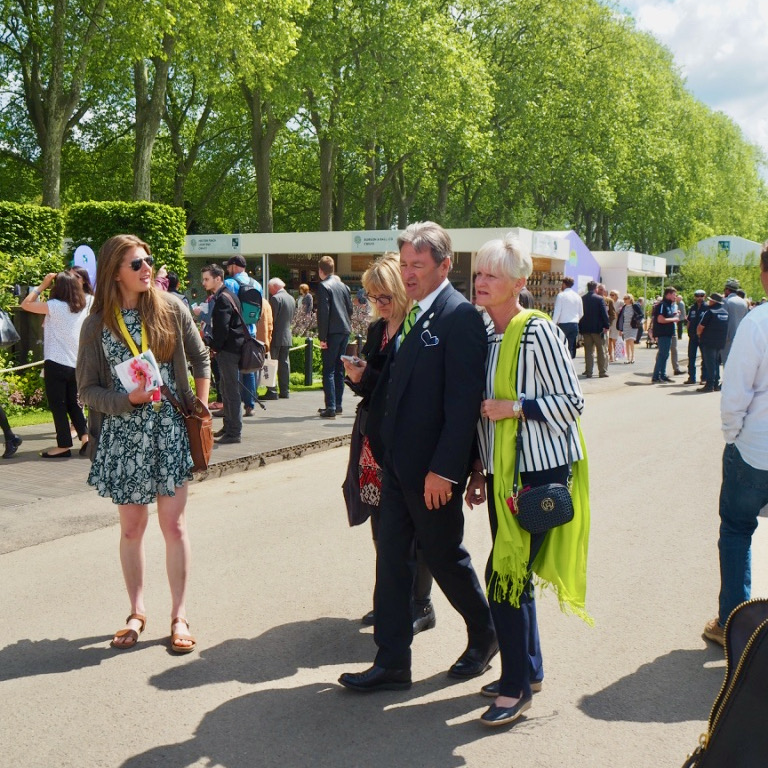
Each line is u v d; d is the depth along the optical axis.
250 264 28.80
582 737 3.09
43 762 2.92
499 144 35.41
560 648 3.88
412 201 37.31
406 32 26.88
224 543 5.46
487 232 21.81
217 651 3.85
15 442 7.75
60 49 20.70
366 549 5.35
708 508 6.43
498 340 3.24
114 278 3.76
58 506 6.16
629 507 6.44
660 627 4.12
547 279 24.33
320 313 10.25
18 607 4.36
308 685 3.52
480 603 3.56
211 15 19.95
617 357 20.62
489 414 3.14
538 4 34.25
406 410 3.30
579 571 3.19
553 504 3.02
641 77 41.97
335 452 8.73
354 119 28.11
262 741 3.06
